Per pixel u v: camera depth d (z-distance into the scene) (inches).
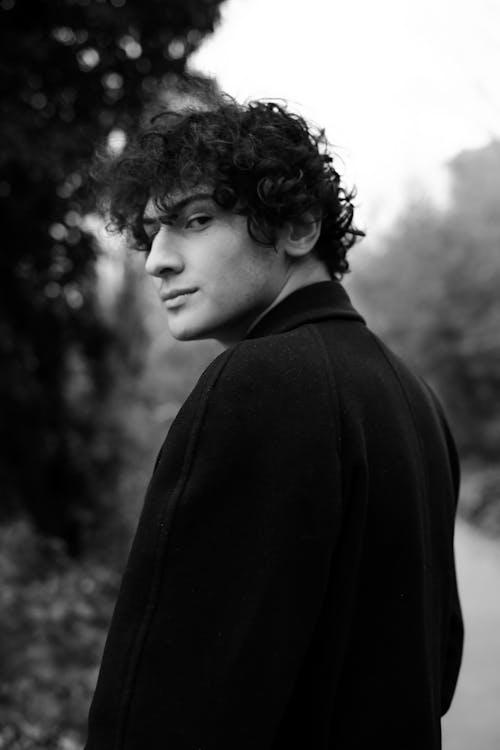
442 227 648.4
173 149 34.8
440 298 625.9
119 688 29.1
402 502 32.9
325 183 36.5
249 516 29.1
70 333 247.0
